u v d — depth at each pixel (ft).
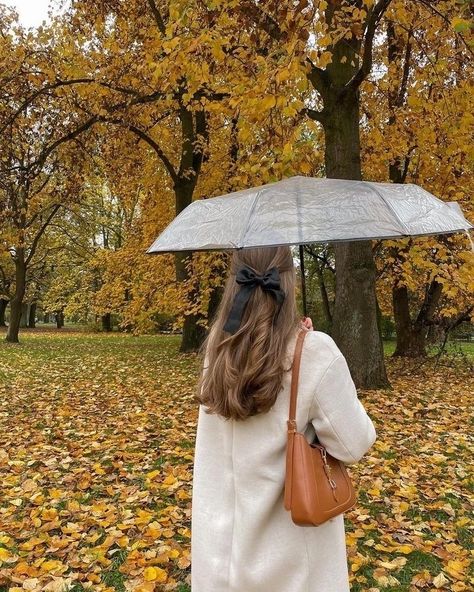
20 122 37.52
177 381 32.96
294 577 4.83
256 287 5.07
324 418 4.82
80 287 113.19
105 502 13.28
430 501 13.35
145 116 42.19
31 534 11.55
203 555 5.10
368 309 26.21
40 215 70.79
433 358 39.60
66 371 39.58
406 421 21.20
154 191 51.31
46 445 18.62
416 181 34.19
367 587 9.49
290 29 16.88
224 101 25.22
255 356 4.82
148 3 36.42
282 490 4.90
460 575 9.74
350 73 24.89
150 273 52.16
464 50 25.75
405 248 31.96
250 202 6.33
